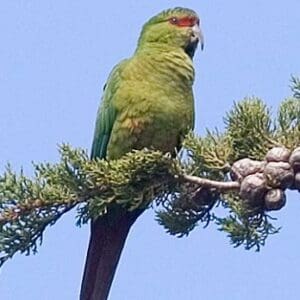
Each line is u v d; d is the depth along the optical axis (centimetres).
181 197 970
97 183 882
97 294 1166
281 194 856
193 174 916
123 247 1184
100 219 1156
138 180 893
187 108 1214
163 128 1195
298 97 941
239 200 917
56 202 880
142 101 1185
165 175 895
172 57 1235
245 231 908
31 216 887
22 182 872
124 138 1200
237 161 882
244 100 902
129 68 1216
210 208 980
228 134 901
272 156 855
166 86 1201
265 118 895
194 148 885
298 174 849
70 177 879
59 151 880
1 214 878
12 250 890
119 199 917
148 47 1274
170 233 1003
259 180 855
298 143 882
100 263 1173
